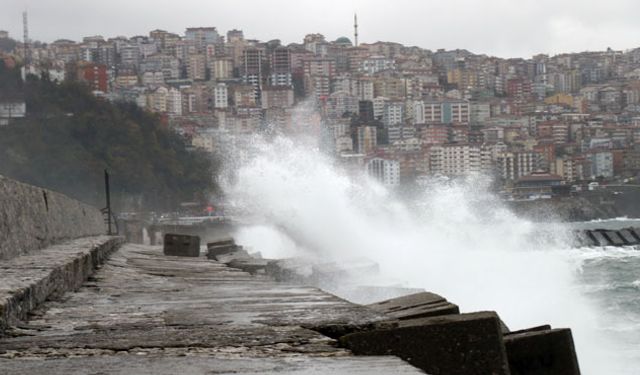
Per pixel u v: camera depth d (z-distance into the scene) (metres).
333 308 13.26
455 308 11.55
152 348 9.62
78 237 38.16
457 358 9.33
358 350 9.38
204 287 20.09
